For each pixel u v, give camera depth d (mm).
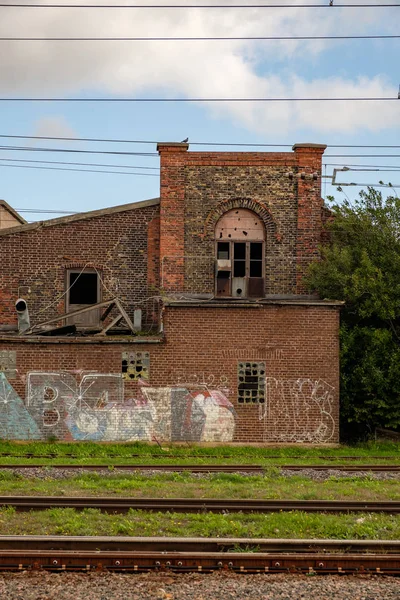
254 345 23859
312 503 14188
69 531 12078
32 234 28750
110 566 10195
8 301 28547
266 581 9969
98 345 23641
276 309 23984
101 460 20094
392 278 25031
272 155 28688
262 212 28625
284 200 28672
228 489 16016
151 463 19703
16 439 23406
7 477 16719
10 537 11133
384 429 24938
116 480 16828
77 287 29000
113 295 28734
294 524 12664
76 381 23562
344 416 24703
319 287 26797
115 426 23500
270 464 19453
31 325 28094
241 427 23703
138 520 12867
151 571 10172
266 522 12867
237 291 28500
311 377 23938
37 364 23578
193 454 21891
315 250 28531
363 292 25062
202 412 23641
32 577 9883
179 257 28344
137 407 23578
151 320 28703
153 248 28922
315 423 23859
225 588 9617
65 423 23469
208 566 10328
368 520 13180
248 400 23828
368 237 26469
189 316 23828
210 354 23781
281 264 28578
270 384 23844
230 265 28109
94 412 23516
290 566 10391
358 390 24609
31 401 23500
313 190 28672
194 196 28547
